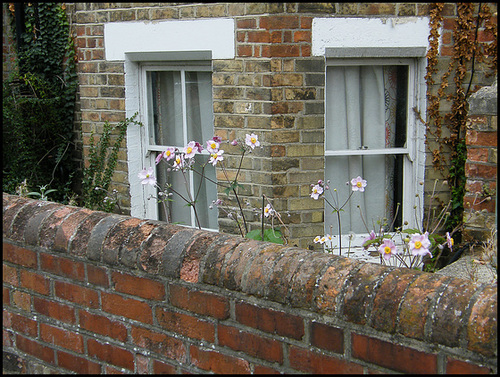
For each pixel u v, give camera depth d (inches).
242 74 176.2
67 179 249.0
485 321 69.4
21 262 113.7
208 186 208.5
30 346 115.0
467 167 165.6
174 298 93.4
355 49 177.8
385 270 81.2
